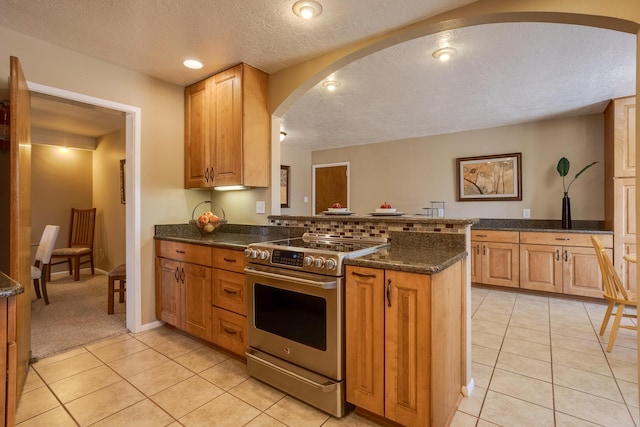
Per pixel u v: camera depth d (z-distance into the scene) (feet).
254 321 6.55
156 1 5.65
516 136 14.15
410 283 4.69
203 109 9.14
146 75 8.86
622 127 10.84
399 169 17.33
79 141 16.03
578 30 6.75
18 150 5.82
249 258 6.60
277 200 9.02
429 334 4.56
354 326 5.25
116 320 9.77
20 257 5.98
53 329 9.05
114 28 6.51
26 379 6.51
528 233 12.57
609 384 6.38
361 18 6.11
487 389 6.25
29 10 5.91
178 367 7.06
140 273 8.89
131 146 8.71
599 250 8.55
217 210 10.35
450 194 15.79
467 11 5.71
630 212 10.83
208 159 8.98
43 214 15.62
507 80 9.36
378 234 7.18
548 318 10.11
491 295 12.70
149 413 5.50
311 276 5.58
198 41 7.03
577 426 5.20
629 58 8.04
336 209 8.34
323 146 19.42
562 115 12.91
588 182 12.76
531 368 7.04
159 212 9.24
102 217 16.34
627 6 4.70
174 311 8.63
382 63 8.29
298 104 11.54
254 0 5.59
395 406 4.88
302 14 5.99
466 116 13.04
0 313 3.44
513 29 6.72
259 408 5.67
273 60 7.93
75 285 13.94
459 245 6.19
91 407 5.65
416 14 5.97
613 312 10.52
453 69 8.66
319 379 5.55
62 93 7.32
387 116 13.01
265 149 8.70
